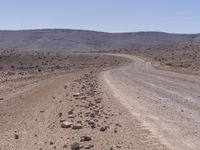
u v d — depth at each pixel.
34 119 13.71
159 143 10.12
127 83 31.62
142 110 16.16
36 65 78.31
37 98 20.08
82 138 10.42
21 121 13.30
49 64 86.06
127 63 105.94
